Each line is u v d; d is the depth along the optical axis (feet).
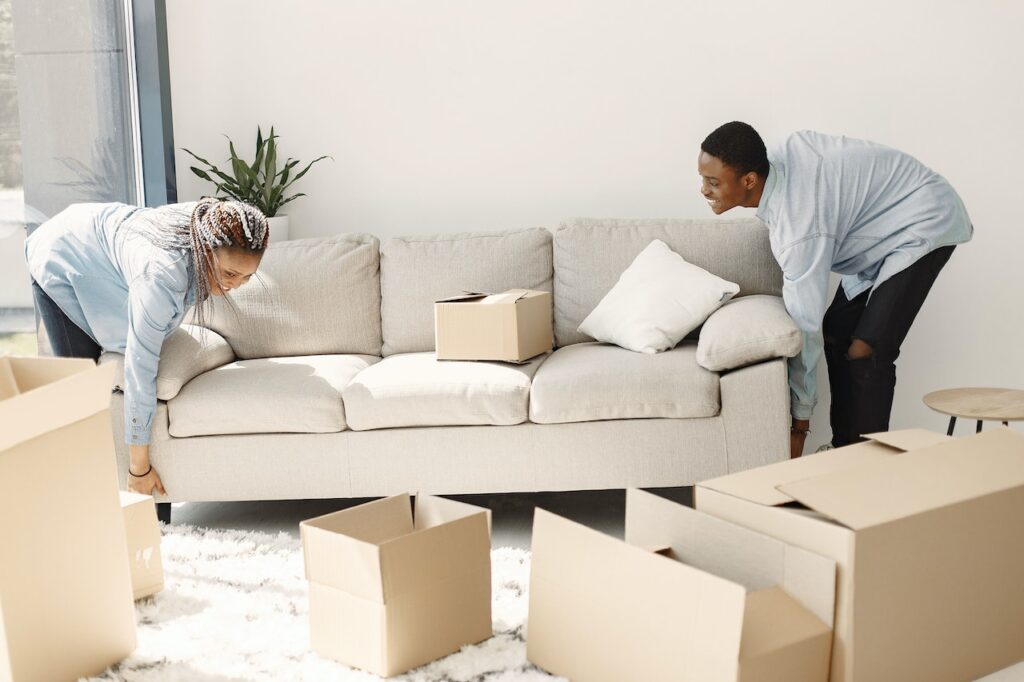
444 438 8.91
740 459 8.68
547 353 10.17
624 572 5.57
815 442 11.95
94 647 6.18
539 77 11.85
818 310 8.98
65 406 5.81
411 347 10.72
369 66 12.02
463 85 11.95
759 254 10.34
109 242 8.97
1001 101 11.25
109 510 6.28
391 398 8.85
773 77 11.55
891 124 11.46
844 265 9.61
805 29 11.41
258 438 9.03
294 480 9.06
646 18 11.60
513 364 9.36
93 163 10.96
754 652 4.98
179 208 9.04
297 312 10.61
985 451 6.15
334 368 9.70
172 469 9.09
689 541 6.02
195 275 8.66
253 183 11.80
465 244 10.80
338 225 12.39
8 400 5.39
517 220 12.17
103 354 9.32
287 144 12.25
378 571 5.95
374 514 6.87
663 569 5.33
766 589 5.45
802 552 5.32
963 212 9.31
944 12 11.18
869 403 9.38
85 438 6.07
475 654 6.40
